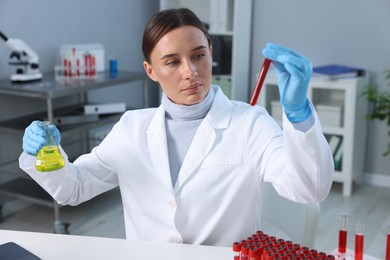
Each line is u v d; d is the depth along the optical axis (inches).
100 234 112.3
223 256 47.0
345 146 133.0
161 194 52.9
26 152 50.1
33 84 116.3
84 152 151.2
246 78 161.3
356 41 142.7
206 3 162.9
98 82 120.2
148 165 53.4
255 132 51.6
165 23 47.0
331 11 144.6
